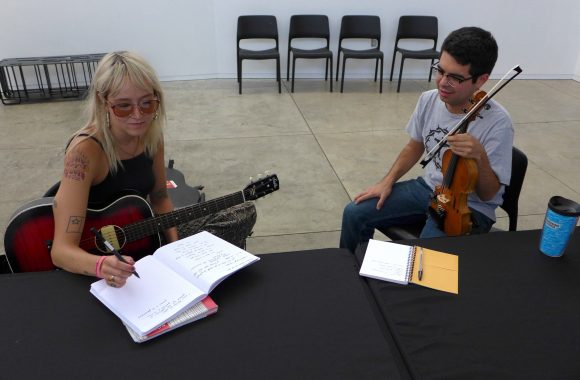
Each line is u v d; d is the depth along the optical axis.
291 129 4.03
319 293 1.09
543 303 1.06
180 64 5.29
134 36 5.04
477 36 1.49
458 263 1.21
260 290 1.10
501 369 0.89
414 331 0.99
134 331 0.95
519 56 5.57
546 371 0.88
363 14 5.21
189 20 5.08
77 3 4.75
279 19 5.17
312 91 5.09
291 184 3.11
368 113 4.45
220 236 1.75
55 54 4.91
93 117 1.36
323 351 0.92
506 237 1.33
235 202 1.65
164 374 0.86
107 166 1.44
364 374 0.87
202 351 0.92
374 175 3.25
